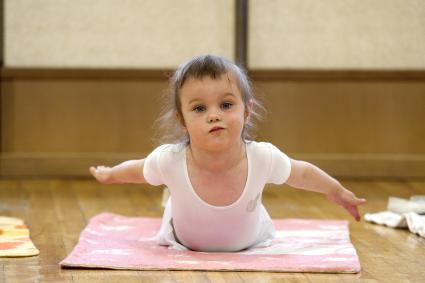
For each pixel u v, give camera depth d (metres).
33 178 6.80
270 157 3.78
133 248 3.89
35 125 6.86
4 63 6.76
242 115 3.67
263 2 6.79
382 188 6.41
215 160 3.68
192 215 3.80
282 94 6.90
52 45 6.77
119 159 6.85
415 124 6.96
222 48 6.84
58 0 6.73
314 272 3.46
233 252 3.88
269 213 5.19
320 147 6.96
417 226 4.41
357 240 4.28
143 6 6.78
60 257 3.79
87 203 5.54
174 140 3.88
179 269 3.47
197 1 6.80
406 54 6.88
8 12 6.70
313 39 6.84
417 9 6.83
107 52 6.82
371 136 6.97
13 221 4.72
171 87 3.85
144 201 5.67
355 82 6.92
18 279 3.36
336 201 3.94
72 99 6.86
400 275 3.47
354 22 6.83
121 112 6.89
